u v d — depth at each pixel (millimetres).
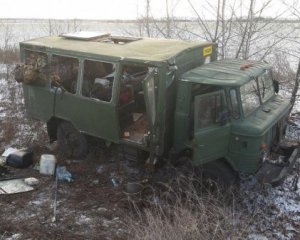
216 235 5473
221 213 5738
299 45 14008
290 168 6871
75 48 7586
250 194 6949
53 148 8789
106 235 5914
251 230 6027
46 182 7430
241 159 6438
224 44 10750
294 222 6266
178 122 6695
